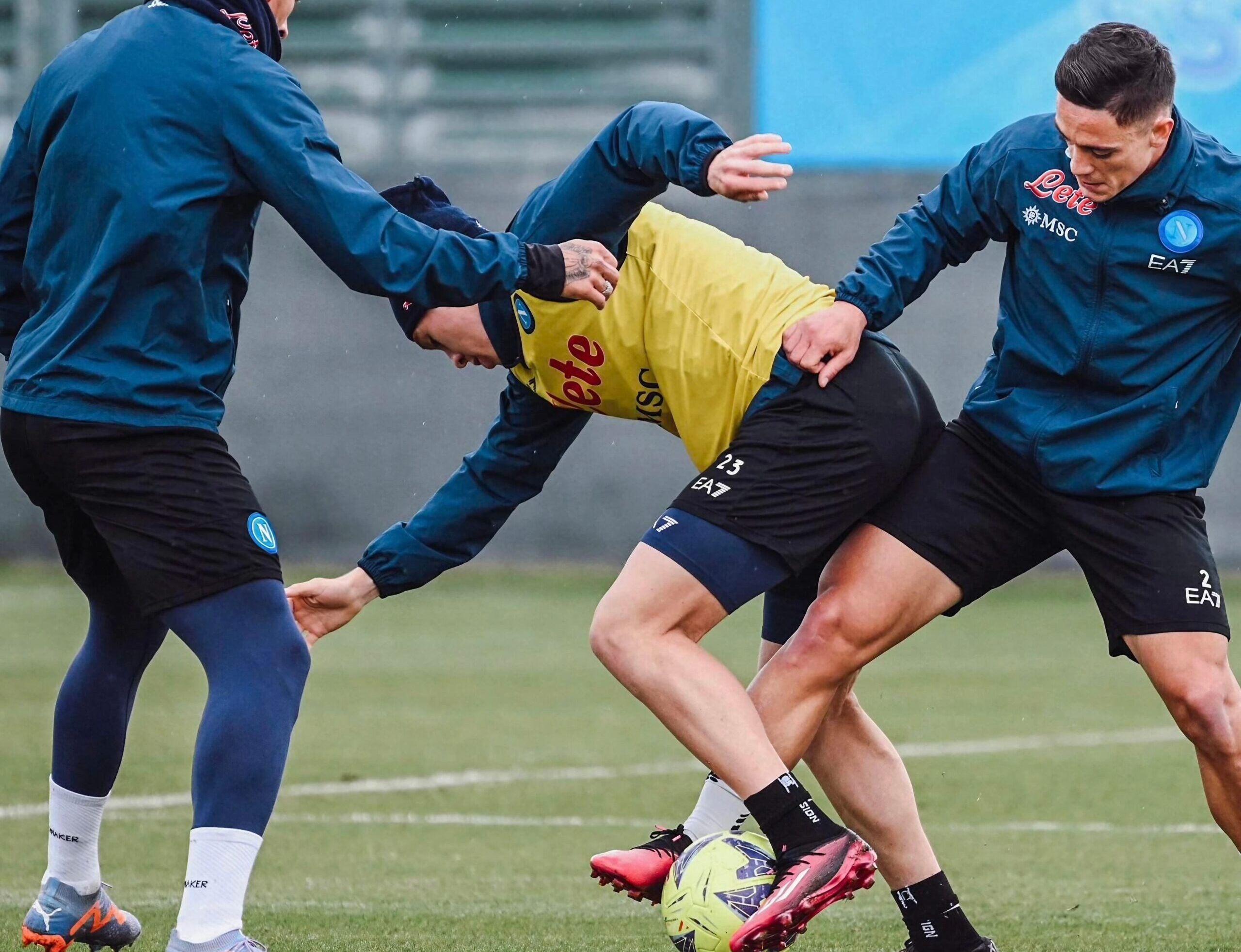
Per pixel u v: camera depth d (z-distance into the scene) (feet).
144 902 53.93
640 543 44.14
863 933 52.06
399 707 104.32
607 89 191.93
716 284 45.83
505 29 192.44
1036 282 45.57
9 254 42.93
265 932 49.49
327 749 89.56
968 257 48.39
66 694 43.83
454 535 50.37
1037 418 45.75
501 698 107.86
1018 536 46.98
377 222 39.34
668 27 189.16
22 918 50.55
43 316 40.86
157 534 39.42
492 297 41.29
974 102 178.09
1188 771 83.61
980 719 99.76
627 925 51.55
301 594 49.85
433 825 69.72
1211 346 45.06
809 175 179.93
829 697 45.73
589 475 179.42
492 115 193.16
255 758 39.04
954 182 47.37
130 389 39.22
